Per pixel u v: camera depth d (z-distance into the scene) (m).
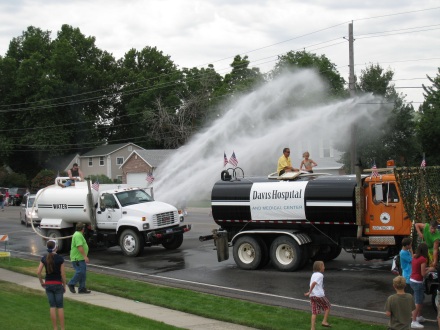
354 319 12.25
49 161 83.50
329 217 17.81
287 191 18.47
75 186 24.77
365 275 17.19
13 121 82.88
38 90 80.19
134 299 14.75
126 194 23.31
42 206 24.27
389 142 39.31
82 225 15.71
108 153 78.44
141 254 22.73
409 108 39.28
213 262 20.44
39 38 86.62
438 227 13.42
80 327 11.46
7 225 37.94
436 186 15.41
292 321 12.14
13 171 85.44
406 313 9.35
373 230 17.31
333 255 20.08
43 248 26.02
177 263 20.50
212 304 13.88
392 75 39.75
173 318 12.78
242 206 19.19
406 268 12.38
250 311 13.10
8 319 11.76
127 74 88.00
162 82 78.50
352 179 17.84
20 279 18.05
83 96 83.19
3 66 82.25
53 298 11.11
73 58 82.62
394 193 17.09
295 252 18.08
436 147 40.28
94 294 15.51
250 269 18.77
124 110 88.19
